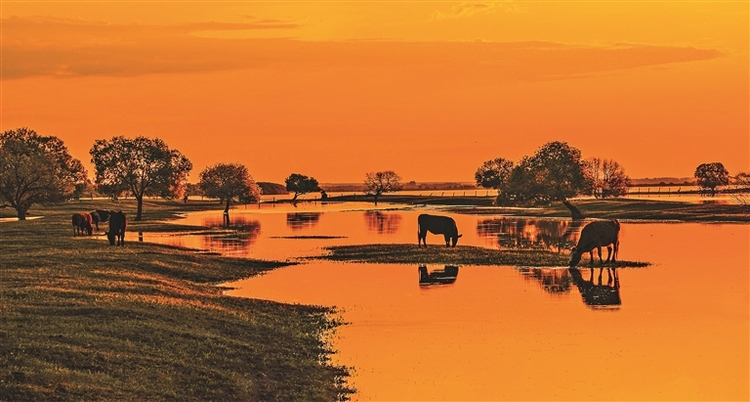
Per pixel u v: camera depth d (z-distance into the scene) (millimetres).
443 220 70312
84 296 36094
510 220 120188
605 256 63031
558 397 25859
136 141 129250
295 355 30094
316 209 171125
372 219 126562
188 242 78250
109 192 129625
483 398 25766
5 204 124312
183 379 25422
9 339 26781
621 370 28844
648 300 42125
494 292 44875
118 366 25641
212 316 34688
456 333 34375
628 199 157375
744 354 31094
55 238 72625
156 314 33219
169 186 129875
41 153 122312
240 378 26406
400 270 54906
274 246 73500
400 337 33500
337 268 56250
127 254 55781
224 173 153125
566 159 125062
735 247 71375
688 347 32062
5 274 42688
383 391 26297
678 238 82000
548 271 54062
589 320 37125
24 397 21953
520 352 31156
